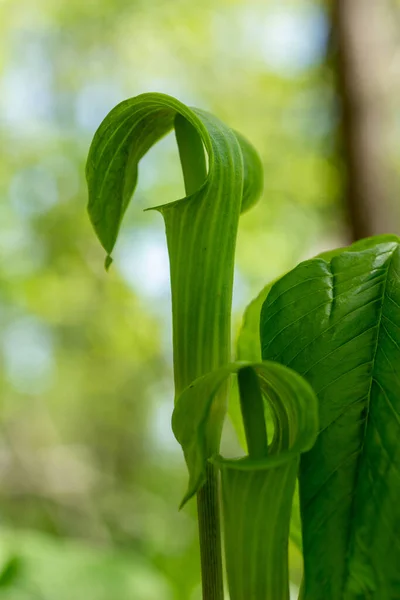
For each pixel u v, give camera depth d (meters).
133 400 9.20
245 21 6.99
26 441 8.73
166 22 7.34
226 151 0.70
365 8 2.85
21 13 7.56
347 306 0.72
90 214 0.80
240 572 0.67
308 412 0.59
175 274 0.71
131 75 7.71
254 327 0.96
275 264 6.50
